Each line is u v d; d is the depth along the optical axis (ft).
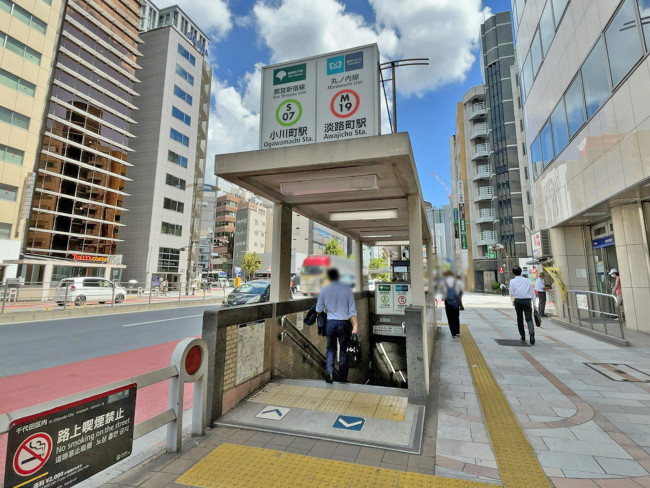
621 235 28.91
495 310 53.21
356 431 10.06
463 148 160.35
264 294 44.68
